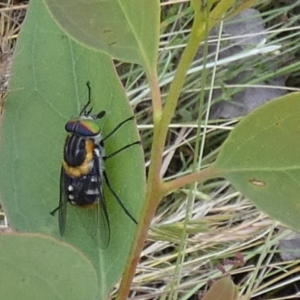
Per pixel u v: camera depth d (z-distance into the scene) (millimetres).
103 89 162
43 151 164
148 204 135
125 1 130
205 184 252
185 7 275
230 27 285
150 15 131
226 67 270
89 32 133
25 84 163
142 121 263
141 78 272
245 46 281
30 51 163
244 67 270
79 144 161
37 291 139
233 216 243
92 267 138
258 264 226
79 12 132
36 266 136
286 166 131
